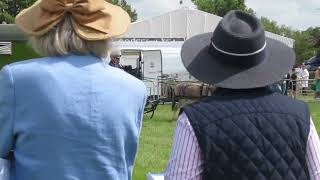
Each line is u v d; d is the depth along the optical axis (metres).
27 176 2.32
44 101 2.32
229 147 2.32
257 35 2.45
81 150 2.33
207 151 2.32
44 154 2.31
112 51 2.54
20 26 2.49
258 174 2.31
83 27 2.45
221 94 2.48
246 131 2.35
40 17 2.45
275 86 2.60
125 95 2.44
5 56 9.78
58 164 2.31
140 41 28.75
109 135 2.38
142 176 7.95
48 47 2.43
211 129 2.35
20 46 9.77
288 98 2.53
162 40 29.09
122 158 2.42
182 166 2.34
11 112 2.33
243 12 2.54
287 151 2.36
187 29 34.41
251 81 2.45
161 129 14.20
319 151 2.45
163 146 11.09
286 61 2.53
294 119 2.44
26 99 2.33
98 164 2.35
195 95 16.16
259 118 2.39
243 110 2.40
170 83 18.70
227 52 2.46
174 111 16.95
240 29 2.47
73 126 2.32
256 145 2.34
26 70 2.35
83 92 2.36
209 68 2.50
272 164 2.33
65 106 2.33
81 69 2.40
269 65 2.50
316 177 2.43
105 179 2.36
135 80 2.53
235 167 2.31
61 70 2.37
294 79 25.91
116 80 2.45
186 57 2.56
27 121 2.32
